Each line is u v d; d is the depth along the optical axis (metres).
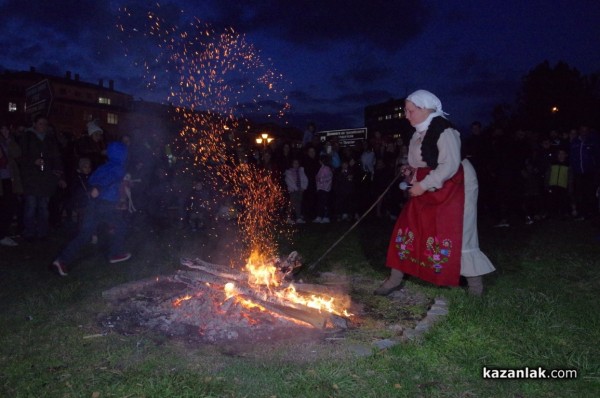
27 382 3.24
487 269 4.95
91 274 6.15
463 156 5.00
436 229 4.89
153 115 13.63
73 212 11.95
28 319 4.44
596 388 3.22
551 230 9.93
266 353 3.71
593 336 4.04
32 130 8.46
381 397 3.11
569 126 35.22
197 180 10.91
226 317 4.42
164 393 3.10
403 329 4.31
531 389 3.23
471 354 3.68
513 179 10.52
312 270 6.44
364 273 6.36
